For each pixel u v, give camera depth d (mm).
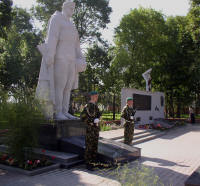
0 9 15250
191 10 22797
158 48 26266
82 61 8523
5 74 20484
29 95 6367
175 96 30312
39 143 7141
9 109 5633
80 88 26875
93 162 5945
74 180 5121
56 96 7844
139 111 16828
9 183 4797
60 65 7719
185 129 18297
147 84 19875
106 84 27578
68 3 7996
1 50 22406
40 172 5516
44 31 23969
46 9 23375
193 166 6777
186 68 26000
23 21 23266
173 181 5328
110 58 28016
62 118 7715
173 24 28766
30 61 21578
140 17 25844
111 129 14383
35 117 5836
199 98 29359
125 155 6629
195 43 24297
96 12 24953
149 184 4758
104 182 5031
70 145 6672
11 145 5777
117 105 33438
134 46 26859
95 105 6199
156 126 15914
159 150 9281
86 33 26297
